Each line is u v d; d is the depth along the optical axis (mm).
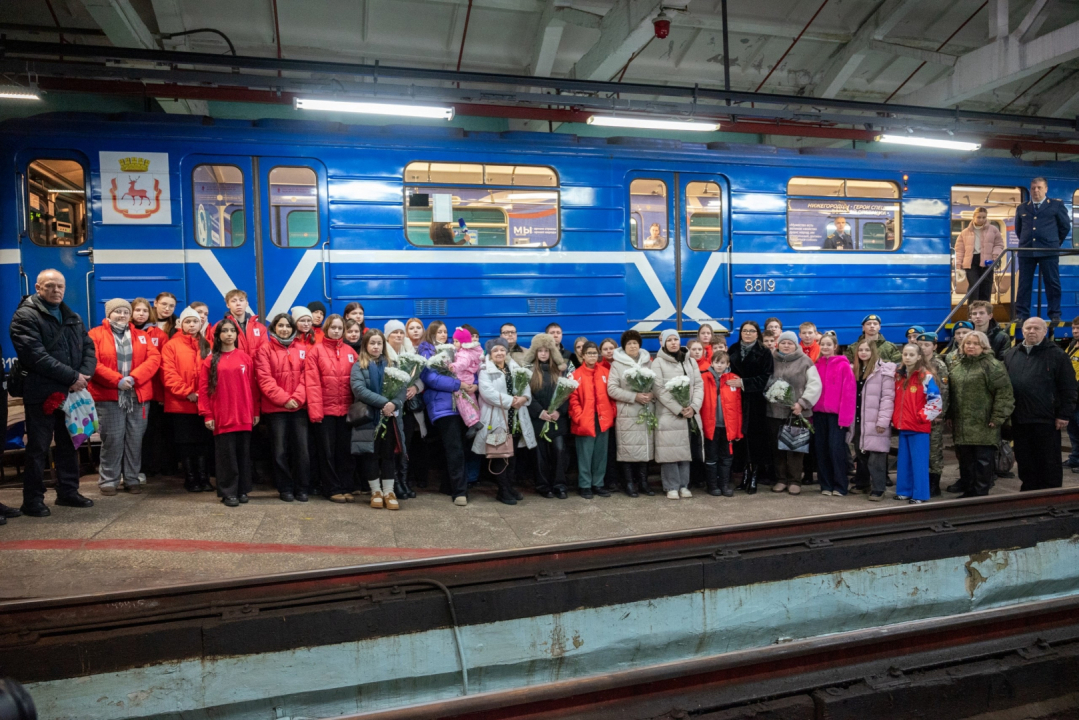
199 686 3969
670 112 9375
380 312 7969
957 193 10641
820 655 3684
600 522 6078
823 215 9828
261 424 7328
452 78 8414
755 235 9438
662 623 4871
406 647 4305
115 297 7238
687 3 9641
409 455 7375
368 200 7949
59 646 3766
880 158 10070
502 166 8430
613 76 12578
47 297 5637
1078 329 8344
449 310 8195
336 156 7852
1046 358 6586
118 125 7270
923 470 6730
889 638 3777
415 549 5258
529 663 4582
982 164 10617
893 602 5504
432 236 8188
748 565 5070
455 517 6168
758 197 9461
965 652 3898
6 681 2096
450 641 4391
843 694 3484
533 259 8516
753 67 13922
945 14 13039
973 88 12336
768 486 7605
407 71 8266
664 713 3273
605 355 7355
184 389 6453
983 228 10305
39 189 7164
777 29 12789
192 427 6555
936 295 10383
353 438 6359
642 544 5066
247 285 7609
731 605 5035
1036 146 12336
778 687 3498
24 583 4430
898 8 12484
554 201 8633
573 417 6984
